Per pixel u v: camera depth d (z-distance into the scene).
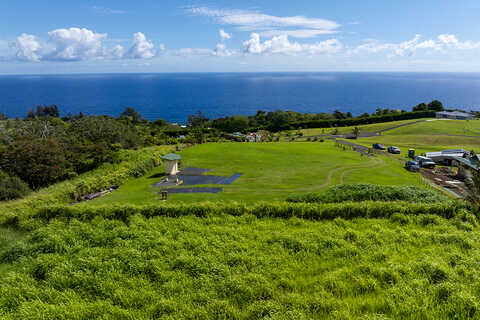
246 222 14.57
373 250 10.89
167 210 15.34
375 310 7.23
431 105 121.31
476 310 6.80
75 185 26.52
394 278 8.70
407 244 11.32
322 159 42.69
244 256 10.70
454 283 8.01
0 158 28.56
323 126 107.38
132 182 30.91
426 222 13.89
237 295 8.41
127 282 9.46
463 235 11.77
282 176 31.83
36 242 13.13
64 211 15.72
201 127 105.12
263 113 137.50
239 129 119.56
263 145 55.91
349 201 17.06
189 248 11.73
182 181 30.16
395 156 48.78
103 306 8.26
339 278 8.82
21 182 26.66
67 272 10.20
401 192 18.53
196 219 14.83
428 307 7.18
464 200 15.69
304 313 7.20
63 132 45.66
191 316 7.59
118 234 13.06
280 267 9.97
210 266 10.15
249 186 27.73
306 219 14.80
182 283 9.35
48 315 7.90
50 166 29.61
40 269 10.53
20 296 8.95
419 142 66.88
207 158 41.78
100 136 46.69
